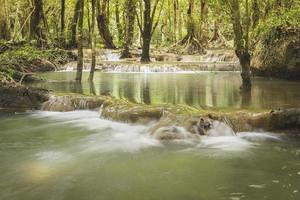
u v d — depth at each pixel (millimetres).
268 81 13977
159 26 48469
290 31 13930
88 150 7504
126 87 13586
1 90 11664
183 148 7406
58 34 25984
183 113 8211
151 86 13836
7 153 7406
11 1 28625
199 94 11469
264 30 14320
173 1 39906
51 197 5348
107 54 27031
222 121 8055
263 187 5484
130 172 6258
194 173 6109
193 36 30234
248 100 9930
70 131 8953
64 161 6898
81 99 10844
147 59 23969
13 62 14406
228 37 34781
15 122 9961
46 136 8594
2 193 5504
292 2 14047
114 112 9484
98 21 30703
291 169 6180
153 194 5359
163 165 6523
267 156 6828
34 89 11750
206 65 21750
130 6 27359
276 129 8125
